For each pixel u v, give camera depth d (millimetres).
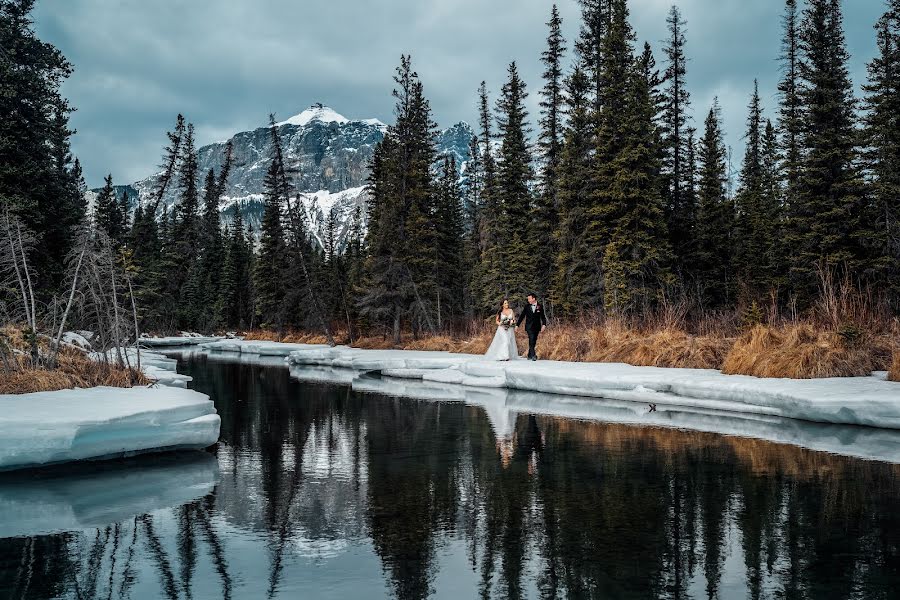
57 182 20766
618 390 12875
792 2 34500
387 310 30188
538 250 31156
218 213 65750
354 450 8180
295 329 47250
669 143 29484
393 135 31312
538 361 17406
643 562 4148
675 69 31516
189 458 7766
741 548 4379
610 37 26406
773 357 12195
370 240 36750
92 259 12000
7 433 6730
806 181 23734
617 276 22828
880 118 23938
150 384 12008
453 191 40469
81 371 11508
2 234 12062
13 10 19938
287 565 4156
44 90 20094
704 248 29516
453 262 36438
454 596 3625
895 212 23141
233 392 15430
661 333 16328
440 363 19047
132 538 4742
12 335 11352
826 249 23281
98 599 3604
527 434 9078
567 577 3902
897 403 8625
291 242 44094
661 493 5836
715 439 8453
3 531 4918
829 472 6535
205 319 58312
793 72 34469
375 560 4246
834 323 12984
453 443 8555
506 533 4770
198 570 4074
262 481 6535
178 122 52312
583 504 5520
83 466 7301
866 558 4168
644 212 25188
